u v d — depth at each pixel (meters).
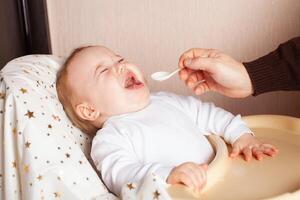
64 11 1.45
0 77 0.90
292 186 0.84
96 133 1.03
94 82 1.02
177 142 0.98
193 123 1.06
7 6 1.25
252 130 1.08
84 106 1.03
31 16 1.38
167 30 1.40
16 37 1.31
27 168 0.81
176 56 1.42
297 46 0.95
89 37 1.46
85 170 0.88
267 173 0.89
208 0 1.36
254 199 0.79
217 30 1.38
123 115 1.02
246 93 1.00
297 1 1.31
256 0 1.33
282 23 1.34
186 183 0.80
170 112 1.04
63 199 0.84
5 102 0.85
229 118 1.06
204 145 1.00
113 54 1.06
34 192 0.80
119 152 0.92
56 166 0.84
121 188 0.83
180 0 1.37
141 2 1.39
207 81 1.02
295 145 1.00
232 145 1.00
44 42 1.41
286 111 1.40
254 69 0.96
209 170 0.86
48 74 1.03
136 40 1.43
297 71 0.94
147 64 1.45
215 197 0.80
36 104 0.88
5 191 0.83
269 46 1.37
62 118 0.96
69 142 0.90
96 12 1.43
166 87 1.44
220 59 0.96
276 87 0.97
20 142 0.83
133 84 1.04
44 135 0.85
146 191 0.78
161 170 0.84
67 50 1.48
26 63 1.00
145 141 0.97
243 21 1.36
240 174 0.89
